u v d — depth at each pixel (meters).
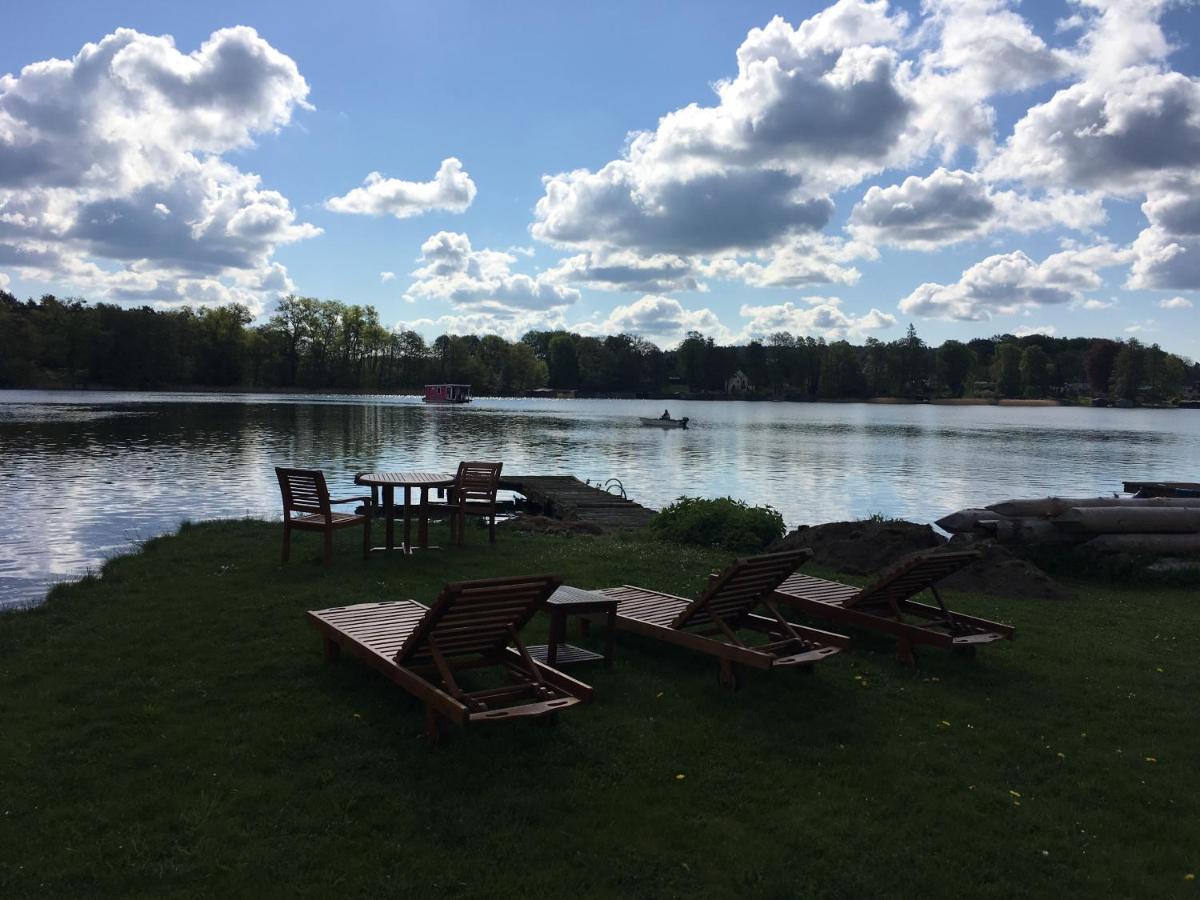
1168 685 7.36
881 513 24.44
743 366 191.38
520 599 5.84
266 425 54.44
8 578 12.43
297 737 5.64
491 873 4.22
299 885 4.09
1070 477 35.66
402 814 4.73
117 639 7.75
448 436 52.03
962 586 11.41
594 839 4.55
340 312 147.75
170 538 13.27
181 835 4.50
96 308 121.75
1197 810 5.13
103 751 5.45
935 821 4.88
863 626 8.04
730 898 4.09
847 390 184.62
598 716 6.18
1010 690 7.09
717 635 7.77
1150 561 12.62
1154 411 157.12
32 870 4.15
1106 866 4.50
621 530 16.80
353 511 20.67
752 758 5.59
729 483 30.95
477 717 5.23
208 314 135.00
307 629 8.06
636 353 194.12
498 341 185.38
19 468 27.58
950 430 75.44
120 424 50.53
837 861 4.43
